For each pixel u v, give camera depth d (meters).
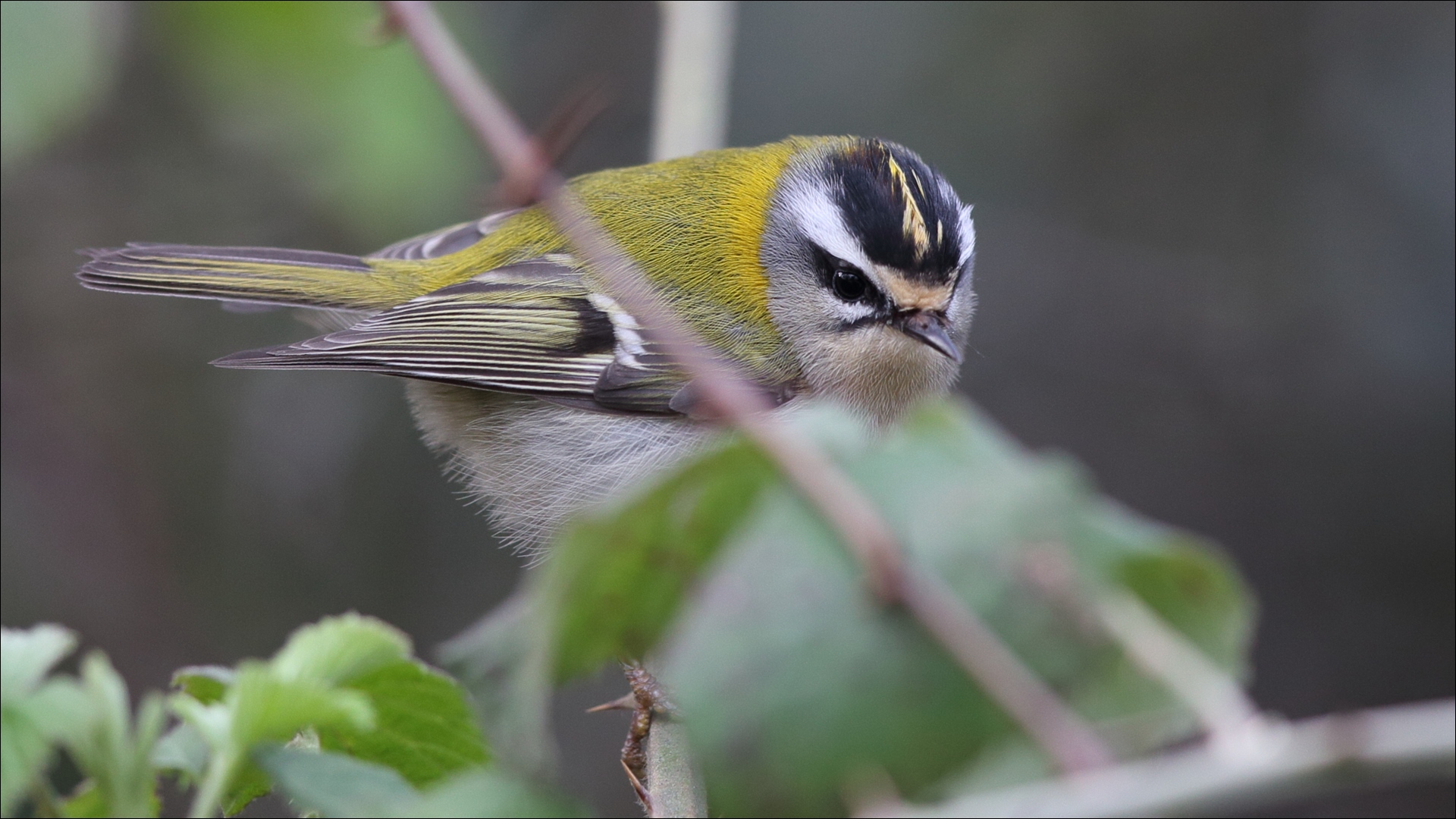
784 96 12.27
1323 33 12.25
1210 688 2.34
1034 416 12.67
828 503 2.37
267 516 12.06
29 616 11.33
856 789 2.35
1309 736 2.19
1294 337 12.43
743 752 2.35
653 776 5.26
